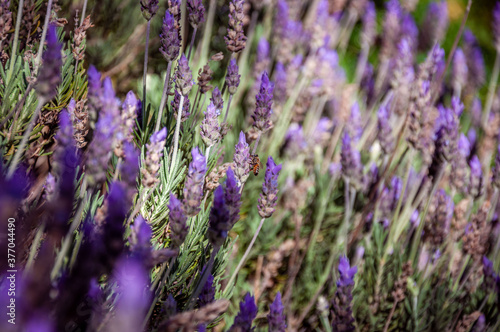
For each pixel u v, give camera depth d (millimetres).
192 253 586
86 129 557
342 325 568
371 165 760
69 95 590
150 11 580
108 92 474
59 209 464
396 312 675
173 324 476
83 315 479
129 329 410
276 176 549
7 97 565
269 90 577
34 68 565
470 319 656
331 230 752
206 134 562
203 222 584
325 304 650
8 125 569
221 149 643
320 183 761
